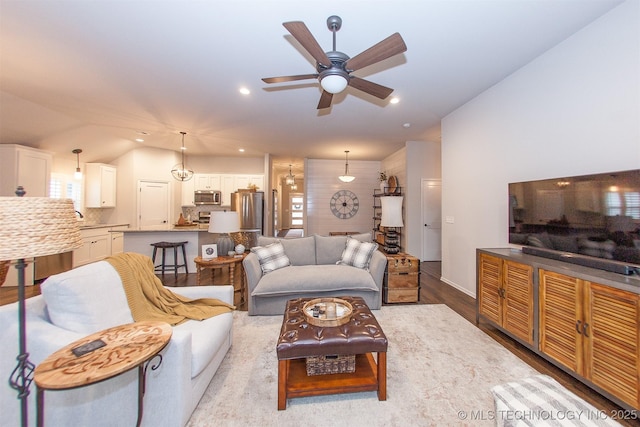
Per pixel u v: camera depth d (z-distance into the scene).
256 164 7.39
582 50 2.12
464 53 2.43
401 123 4.41
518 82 2.75
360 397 1.69
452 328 2.65
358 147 6.12
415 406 1.61
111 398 1.34
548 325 1.95
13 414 1.34
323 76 1.89
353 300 2.24
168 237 4.76
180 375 1.38
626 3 1.83
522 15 1.94
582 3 1.84
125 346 1.16
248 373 1.93
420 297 3.55
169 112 3.92
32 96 3.37
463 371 1.95
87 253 5.17
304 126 4.57
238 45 2.31
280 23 2.02
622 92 1.88
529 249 2.43
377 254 3.24
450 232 3.99
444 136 4.08
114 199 6.12
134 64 2.62
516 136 2.79
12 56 2.48
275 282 2.90
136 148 6.09
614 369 1.52
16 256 0.99
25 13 1.91
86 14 1.93
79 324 1.44
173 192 6.61
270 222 7.15
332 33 2.09
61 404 1.32
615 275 1.65
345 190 7.58
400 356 2.14
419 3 1.81
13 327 1.35
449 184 3.98
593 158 2.06
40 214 1.05
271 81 2.10
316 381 1.71
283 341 1.60
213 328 1.84
